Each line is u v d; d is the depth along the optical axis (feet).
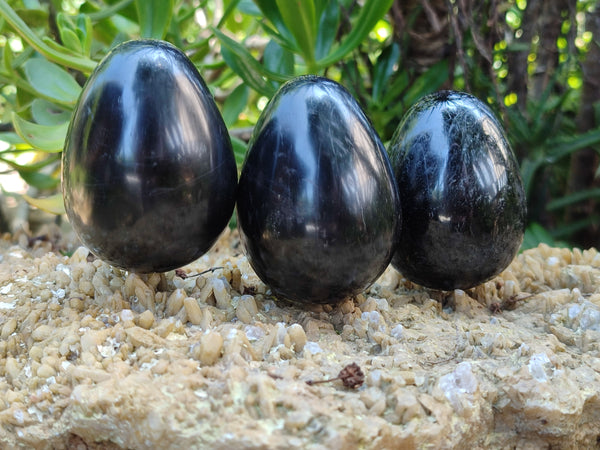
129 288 0.62
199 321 0.59
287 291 0.61
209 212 0.59
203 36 1.55
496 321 0.67
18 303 0.65
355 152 0.57
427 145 0.64
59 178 1.15
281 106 0.58
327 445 0.44
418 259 0.67
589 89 1.18
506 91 1.15
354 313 0.64
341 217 0.56
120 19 1.20
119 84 0.56
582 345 0.63
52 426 0.51
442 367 0.55
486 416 0.52
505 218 0.65
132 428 0.47
